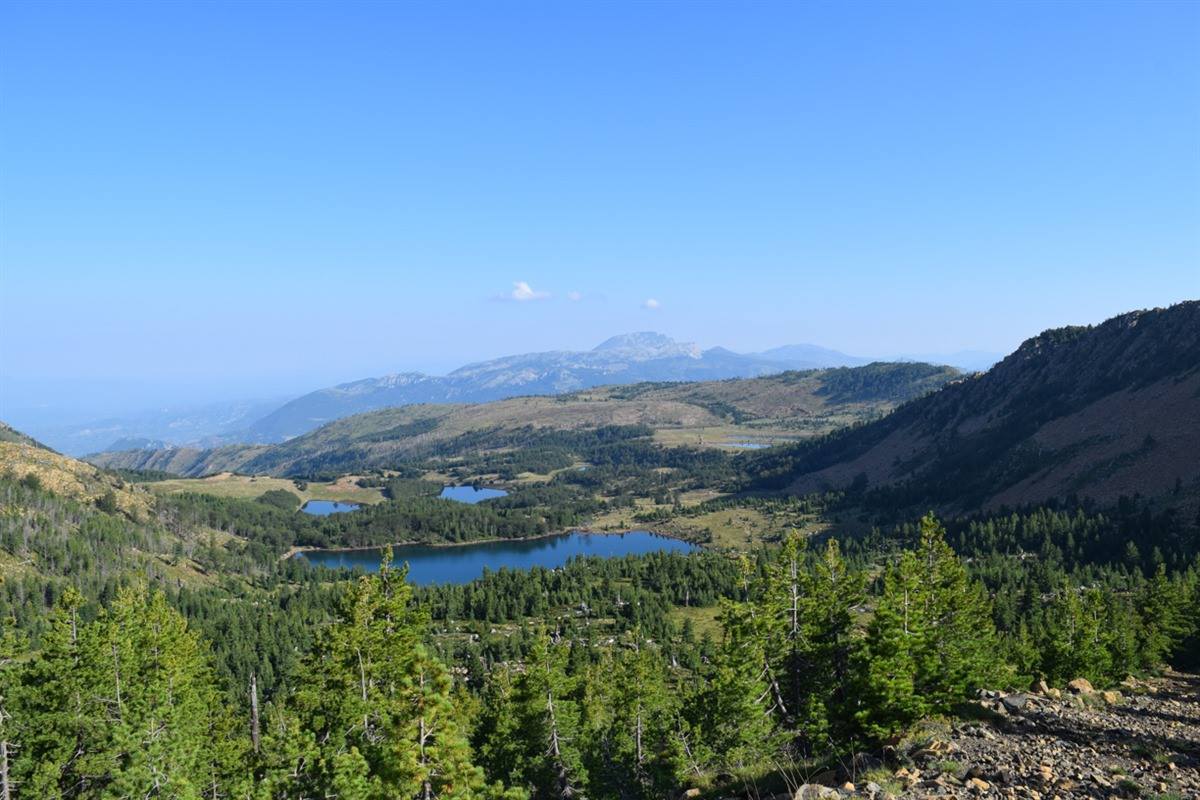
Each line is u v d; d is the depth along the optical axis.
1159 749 23.61
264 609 198.62
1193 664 92.56
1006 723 28.97
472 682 125.19
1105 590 125.62
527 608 197.62
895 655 35.56
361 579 48.75
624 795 56.50
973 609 59.16
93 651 48.25
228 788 46.06
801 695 48.47
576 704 62.12
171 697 51.22
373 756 31.30
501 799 25.06
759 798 26.92
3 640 50.03
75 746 45.59
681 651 141.62
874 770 23.81
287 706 54.78
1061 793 19.81
